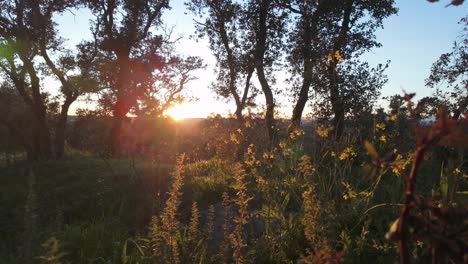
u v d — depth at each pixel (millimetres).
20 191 11922
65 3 25125
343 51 14453
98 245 5438
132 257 4859
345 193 5090
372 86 10672
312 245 3859
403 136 5547
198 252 4418
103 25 26266
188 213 7113
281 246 4430
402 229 1171
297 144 6430
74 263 5156
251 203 5906
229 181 8328
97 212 8695
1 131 27484
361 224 4590
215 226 5875
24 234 5195
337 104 9961
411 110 1172
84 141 26047
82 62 25078
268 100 18422
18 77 24969
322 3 15555
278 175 6082
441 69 12828
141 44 27719
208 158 12031
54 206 9633
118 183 10719
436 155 5609
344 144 6008
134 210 7867
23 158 27156
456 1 1209
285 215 5164
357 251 3912
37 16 24500
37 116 25500
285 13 18016
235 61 20406
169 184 8930
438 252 1170
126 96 22516
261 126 8633
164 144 11586
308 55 14711
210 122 11727
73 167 16438
